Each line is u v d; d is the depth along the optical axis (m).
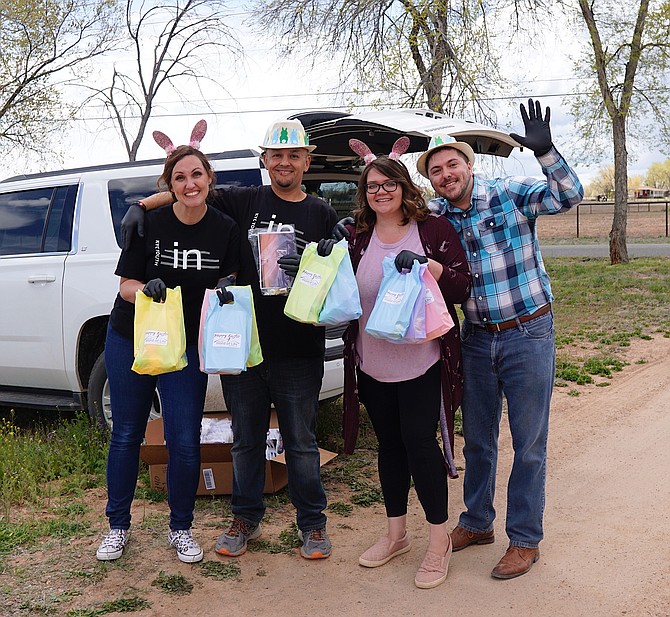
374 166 3.53
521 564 3.72
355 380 3.81
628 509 4.55
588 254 25.86
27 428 6.44
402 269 3.41
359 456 5.58
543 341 3.66
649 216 49.78
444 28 13.87
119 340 3.80
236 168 5.10
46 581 3.60
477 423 3.92
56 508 4.51
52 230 5.78
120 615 3.33
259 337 3.74
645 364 8.63
